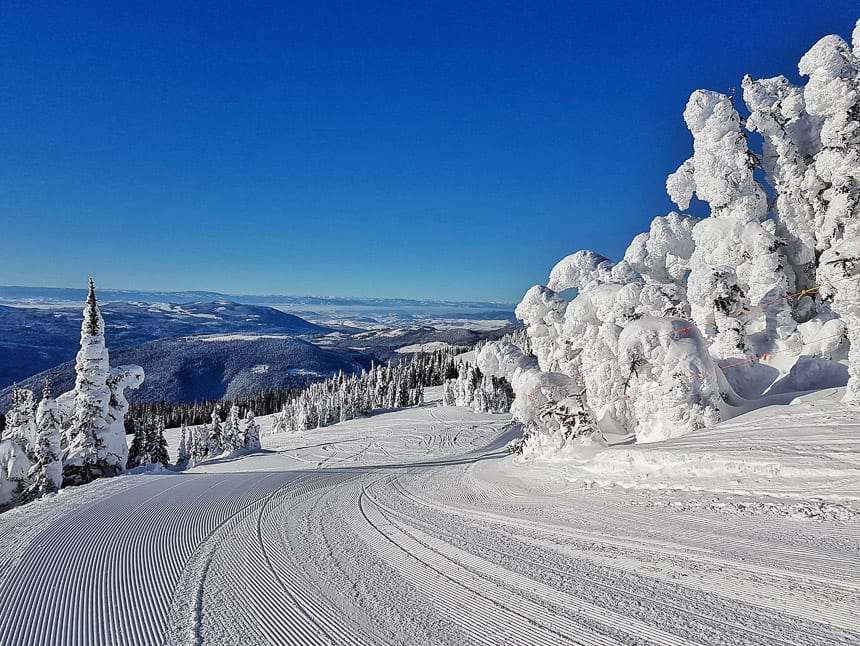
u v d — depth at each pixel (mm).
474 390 88750
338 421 97312
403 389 113938
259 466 39719
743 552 6254
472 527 9609
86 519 11852
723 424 14938
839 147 16750
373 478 21359
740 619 4504
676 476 11516
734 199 20688
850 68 16328
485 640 4590
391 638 4770
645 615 4785
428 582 6336
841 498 7855
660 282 24734
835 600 4633
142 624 5547
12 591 6883
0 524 11781
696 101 21062
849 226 16375
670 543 7020
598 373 19797
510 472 19438
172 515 12289
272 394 163375
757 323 20203
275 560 7891
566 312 23312
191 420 146250
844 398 13820
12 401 31344
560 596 5477
